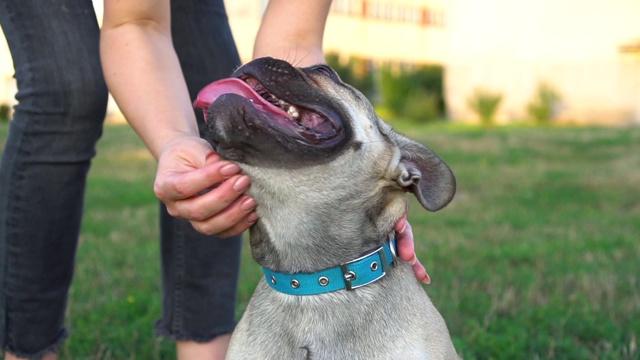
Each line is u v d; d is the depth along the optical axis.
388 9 10.70
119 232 2.22
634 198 3.02
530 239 2.18
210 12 1.07
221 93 0.82
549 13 8.21
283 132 0.77
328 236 0.84
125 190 3.08
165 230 1.07
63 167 0.93
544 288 1.62
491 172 3.78
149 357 1.23
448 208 2.78
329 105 0.82
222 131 0.76
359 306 0.83
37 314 0.98
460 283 1.65
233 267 1.08
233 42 1.11
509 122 8.16
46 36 0.90
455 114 8.95
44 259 0.96
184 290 1.06
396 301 0.84
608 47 7.80
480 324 1.37
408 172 0.86
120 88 0.89
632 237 2.19
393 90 9.02
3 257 0.96
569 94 7.99
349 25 10.38
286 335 0.84
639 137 5.41
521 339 1.27
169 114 0.87
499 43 8.66
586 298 1.52
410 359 0.81
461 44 9.06
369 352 0.82
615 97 7.70
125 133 5.53
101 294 1.57
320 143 0.80
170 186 0.76
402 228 0.88
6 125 6.06
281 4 1.05
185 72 1.06
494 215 2.61
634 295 1.53
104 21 0.92
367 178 0.85
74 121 0.92
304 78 0.83
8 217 0.94
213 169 0.75
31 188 0.93
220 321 1.08
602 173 3.70
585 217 2.58
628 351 1.24
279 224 0.84
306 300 0.84
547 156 4.46
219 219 0.79
